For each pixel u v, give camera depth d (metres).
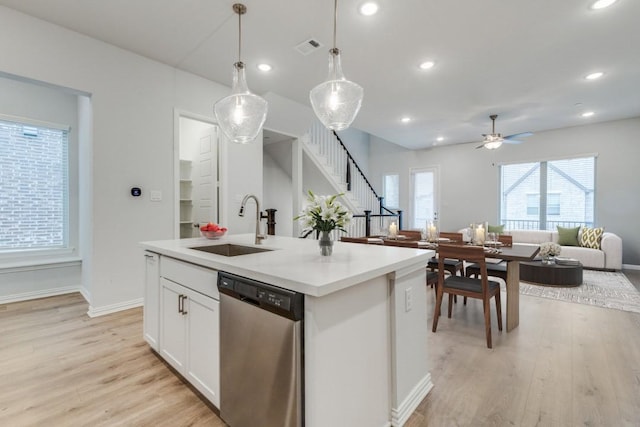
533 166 6.43
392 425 1.58
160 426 1.54
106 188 3.05
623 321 2.93
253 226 4.39
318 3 2.38
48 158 3.89
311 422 1.17
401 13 2.47
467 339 2.56
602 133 5.59
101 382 1.91
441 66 3.39
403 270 1.64
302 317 1.19
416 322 1.77
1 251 3.58
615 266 5.01
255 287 1.32
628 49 3.00
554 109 4.83
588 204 5.80
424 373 1.83
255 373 1.34
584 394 1.79
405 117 5.23
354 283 1.28
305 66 3.45
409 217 8.27
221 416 1.55
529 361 2.18
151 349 2.35
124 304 3.18
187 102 3.63
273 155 6.12
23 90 3.69
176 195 3.55
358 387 1.38
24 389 1.84
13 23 2.53
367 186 7.68
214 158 4.16
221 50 3.13
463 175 7.36
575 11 2.43
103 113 3.02
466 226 7.31
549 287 4.12
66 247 3.99
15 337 2.55
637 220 5.32
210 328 1.64
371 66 3.39
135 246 3.25
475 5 2.37
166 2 2.40
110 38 2.94
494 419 1.59
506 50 3.04
